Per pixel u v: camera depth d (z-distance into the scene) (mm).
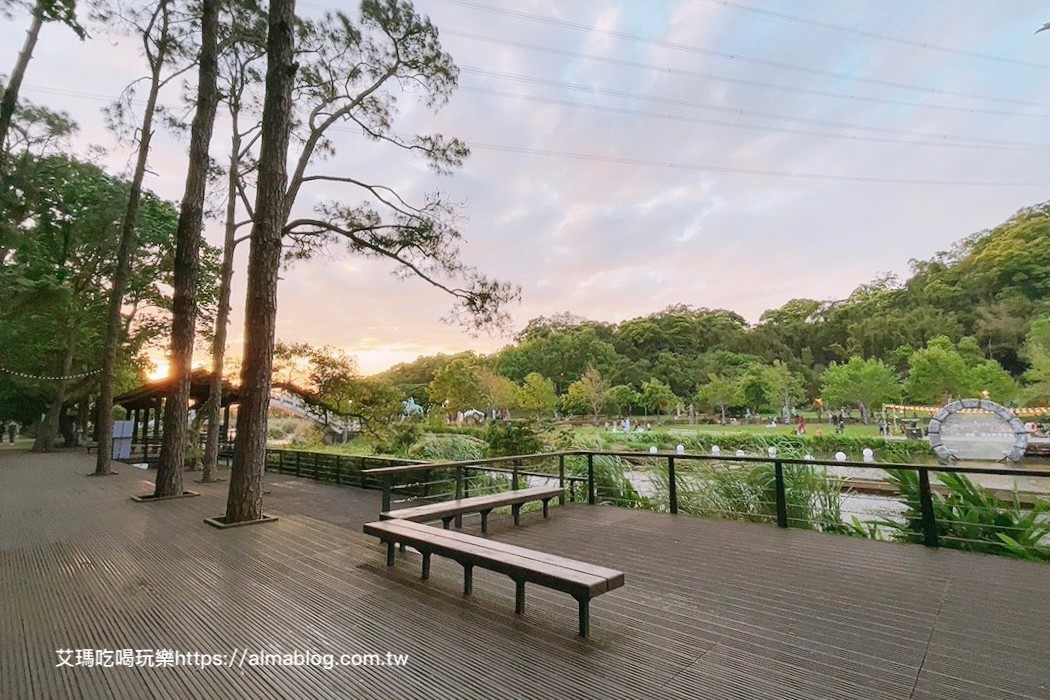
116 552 4895
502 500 5398
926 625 2898
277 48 6789
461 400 40375
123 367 25609
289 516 6695
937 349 33375
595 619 3055
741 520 6121
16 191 15648
